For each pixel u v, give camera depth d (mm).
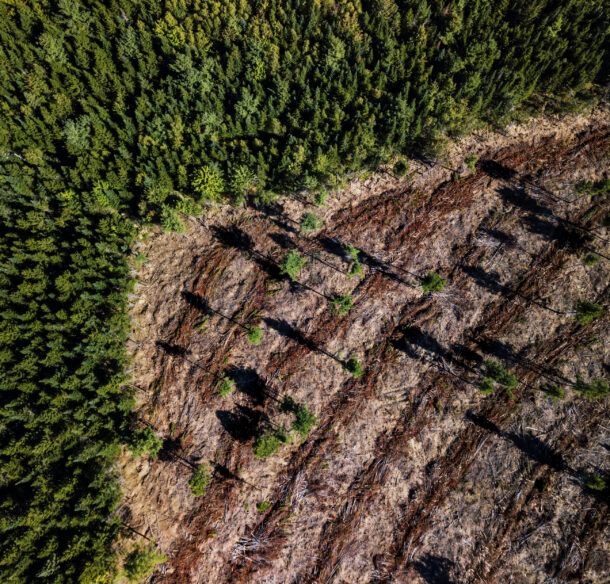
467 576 28797
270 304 34938
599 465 30188
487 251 35375
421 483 30766
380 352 33469
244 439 31812
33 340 31500
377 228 36562
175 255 37031
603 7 38312
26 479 28172
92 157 36750
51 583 25672
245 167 35062
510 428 31500
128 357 33844
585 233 35156
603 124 38188
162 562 29156
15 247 33938
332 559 29484
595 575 28203
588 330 32844
